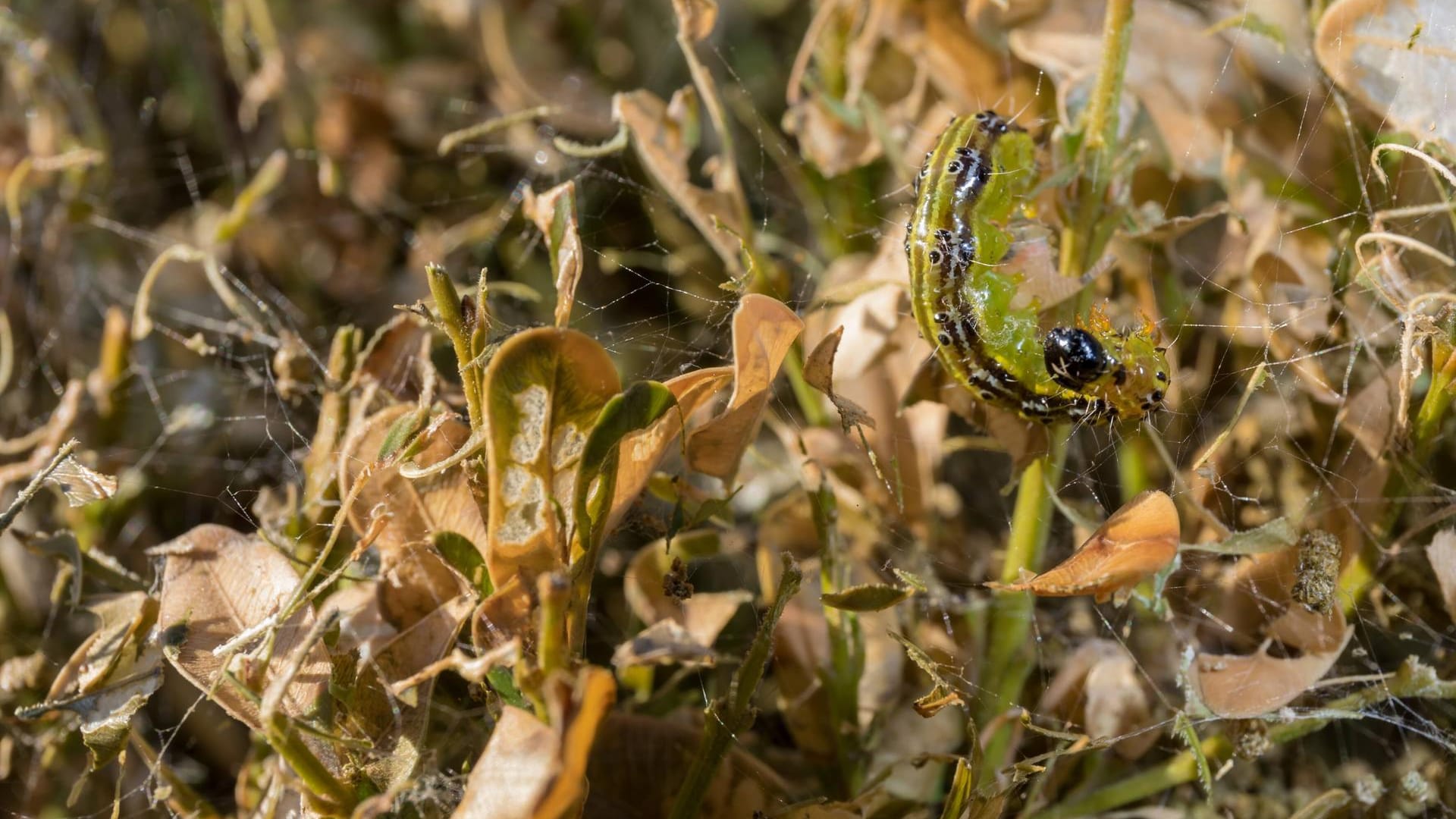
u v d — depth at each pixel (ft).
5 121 1.56
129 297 1.54
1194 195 1.36
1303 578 1.22
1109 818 1.28
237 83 1.73
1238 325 1.32
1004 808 1.23
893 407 1.31
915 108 1.38
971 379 1.24
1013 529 1.28
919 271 1.23
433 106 1.70
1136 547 1.17
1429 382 1.28
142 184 1.68
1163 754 1.30
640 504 1.25
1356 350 1.28
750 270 1.26
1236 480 1.31
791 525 1.32
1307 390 1.30
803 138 1.39
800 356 1.33
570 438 1.17
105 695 1.22
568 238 1.20
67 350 1.48
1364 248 1.29
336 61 1.70
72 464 1.23
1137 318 1.28
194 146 1.72
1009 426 1.27
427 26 1.75
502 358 1.15
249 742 1.36
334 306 1.59
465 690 1.26
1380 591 1.28
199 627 1.21
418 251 1.62
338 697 1.19
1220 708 1.24
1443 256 1.24
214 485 1.42
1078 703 1.28
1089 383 1.22
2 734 1.34
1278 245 1.30
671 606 1.28
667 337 1.42
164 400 1.45
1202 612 1.29
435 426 1.20
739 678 1.20
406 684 1.16
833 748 1.28
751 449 1.33
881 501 1.32
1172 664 1.30
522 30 1.70
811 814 1.21
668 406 1.16
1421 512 1.28
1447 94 1.26
